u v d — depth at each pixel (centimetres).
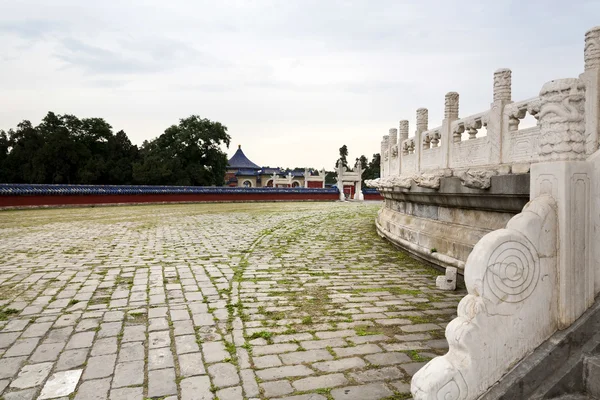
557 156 331
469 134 851
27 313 598
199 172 5631
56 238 1433
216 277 830
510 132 707
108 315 590
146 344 484
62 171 5062
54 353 459
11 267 926
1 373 412
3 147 5353
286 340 495
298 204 4328
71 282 786
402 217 1194
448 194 830
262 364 430
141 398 363
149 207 3556
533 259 321
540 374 311
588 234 337
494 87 752
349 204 4366
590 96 560
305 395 368
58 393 373
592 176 337
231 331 525
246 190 4850
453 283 734
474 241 770
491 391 304
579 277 334
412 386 299
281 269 909
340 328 536
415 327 540
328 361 437
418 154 1141
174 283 779
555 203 332
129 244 1295
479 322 303
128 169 5638
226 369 418
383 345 480
